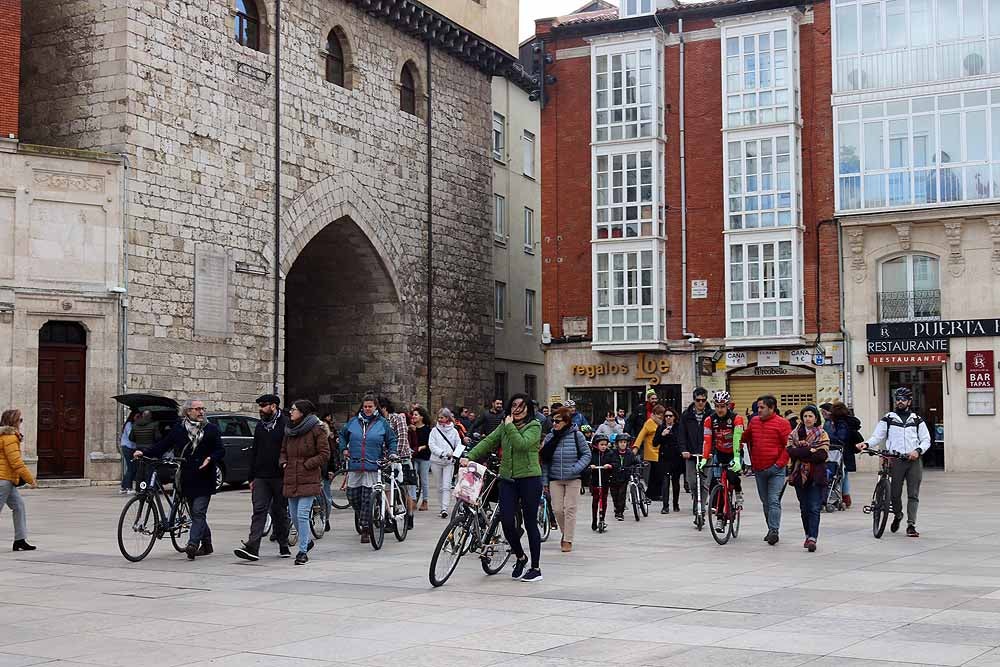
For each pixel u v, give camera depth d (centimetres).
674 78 4000
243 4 3497
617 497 2050
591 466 1838
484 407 4525
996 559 1423
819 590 1166
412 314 4141
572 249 4084
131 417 2642
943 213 3566
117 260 3002
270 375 3475
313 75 3712
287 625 1002
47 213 2922
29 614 1070
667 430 2214
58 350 2950
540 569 1344
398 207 4091
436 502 2538
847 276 3716
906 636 912
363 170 3922
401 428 1886
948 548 1549
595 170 4016
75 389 2959
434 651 882
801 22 3841
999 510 2155
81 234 2962
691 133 3966
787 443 1600
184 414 1569
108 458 2955
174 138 3184
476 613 1051
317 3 3738
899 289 3672
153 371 3086
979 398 3525
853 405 3688
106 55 3077
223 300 3316
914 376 3719
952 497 2491
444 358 4306
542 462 1562
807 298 3769
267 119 3512
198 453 1500
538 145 5434
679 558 1462
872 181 3675
